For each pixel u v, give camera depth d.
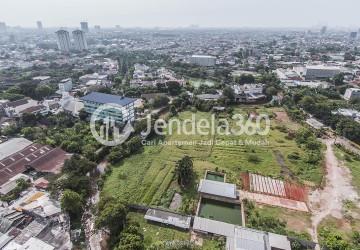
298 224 68.62
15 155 94.44
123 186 84.06
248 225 68.31
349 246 58.38
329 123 135.75
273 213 72.81
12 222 64.25
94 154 98.69
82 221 68.88
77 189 76.25
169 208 74.81
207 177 91.00
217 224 67.25
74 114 140.12
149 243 61.81
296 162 99.62
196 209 74.44
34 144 103.75
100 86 186.00
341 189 83.94
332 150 110.00
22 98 161.75
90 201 77.06
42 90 172.50
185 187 84.25
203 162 99.44
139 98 175.38
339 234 65.00
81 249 60.16
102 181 85.81
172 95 184.50
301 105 156.62
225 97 165.75
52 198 74.25
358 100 166.25
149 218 69.38
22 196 76.44
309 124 134.88
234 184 83.50
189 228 67.12
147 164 97.50
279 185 85.94
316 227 67.62
